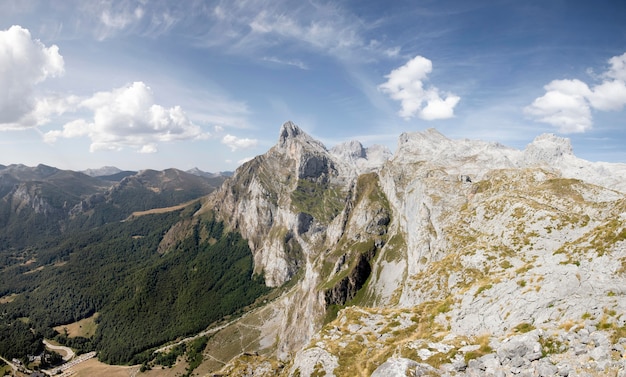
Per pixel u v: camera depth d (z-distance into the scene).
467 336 55.38
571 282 48.38
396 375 41.69
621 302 39.72
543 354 37.12
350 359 67.81
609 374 30.83
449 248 130.25
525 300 51.94
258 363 108.56
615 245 49.25
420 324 71.38
